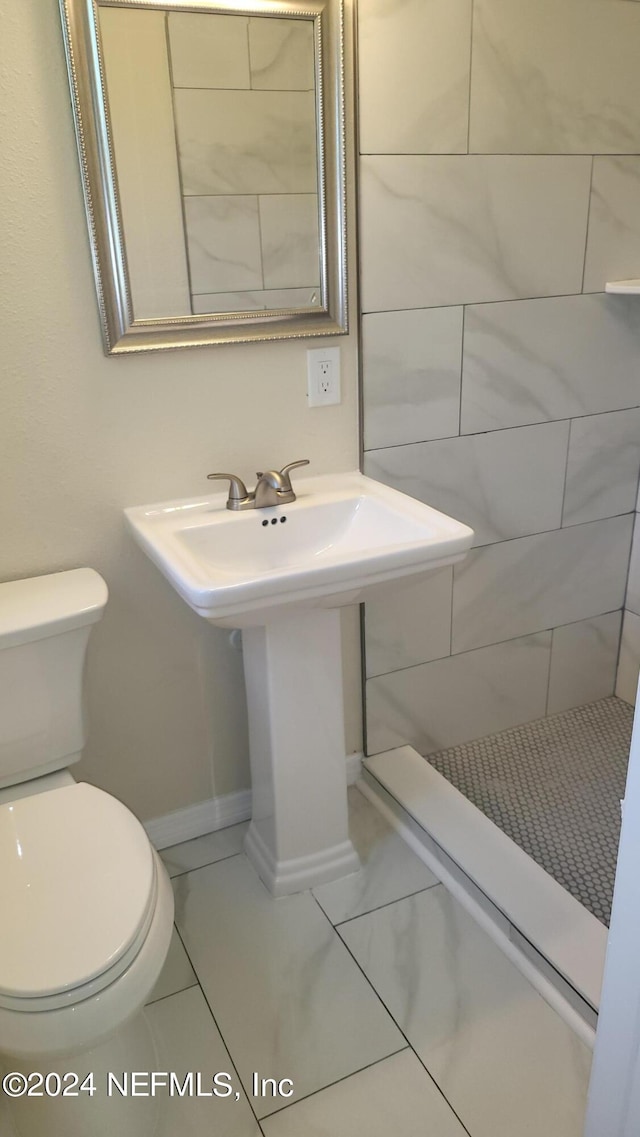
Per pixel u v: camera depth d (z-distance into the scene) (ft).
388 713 7.04
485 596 7.07
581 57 5.83
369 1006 5.12
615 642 8.05
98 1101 4.11
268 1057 4.83
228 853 6.42
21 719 4.96
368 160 5.41
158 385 5.31
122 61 4.62
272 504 5.54
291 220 5.35
